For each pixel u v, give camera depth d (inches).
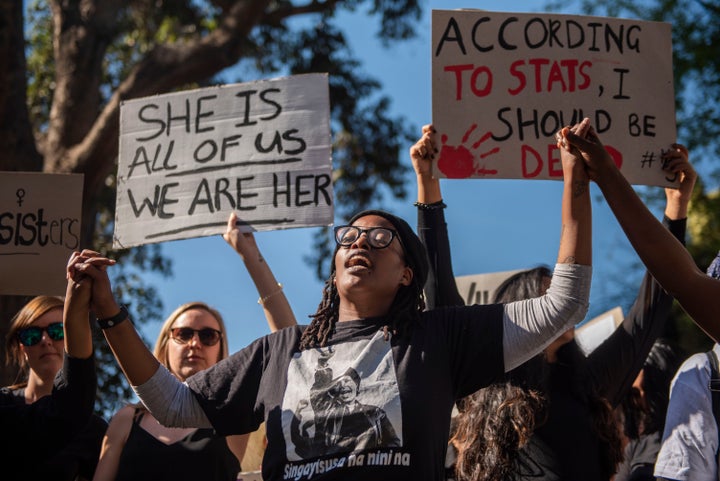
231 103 180.5
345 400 115.2
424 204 151.4
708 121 607.8
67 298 120.8
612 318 209.8
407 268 127.5
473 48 152.6
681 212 151.0
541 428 143.9
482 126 149.9
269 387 121.3
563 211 119.9
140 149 182.7
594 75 153.9
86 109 485.7
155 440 157.6
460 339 120.4
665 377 190.4
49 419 126.9
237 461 163.0
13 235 165.9
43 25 621.3
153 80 478.3
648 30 156.8
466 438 145.4
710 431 130.0
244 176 176.1
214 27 593.3
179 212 177.3
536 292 155.8
